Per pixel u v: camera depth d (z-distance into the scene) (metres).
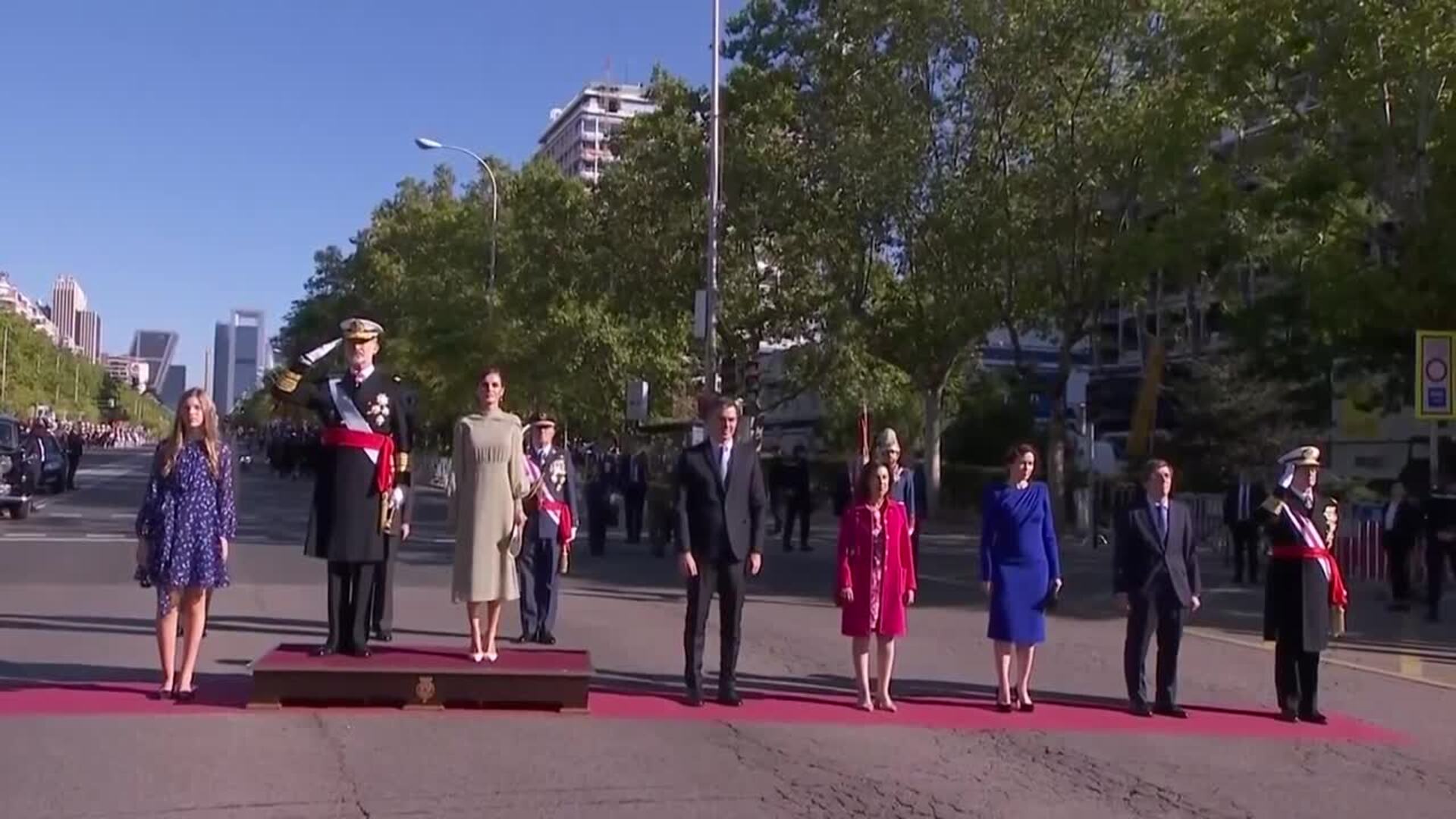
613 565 24.95
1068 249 33.72
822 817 8.00
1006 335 60.91
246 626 14.74
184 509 10.32
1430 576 20.11
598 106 178.62
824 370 42.94
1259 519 11.95
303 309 82.75
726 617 11.27
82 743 9.05
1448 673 15.19
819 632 16.16
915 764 9.48
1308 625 11.62
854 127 38.00
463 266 53.09
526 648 12.34
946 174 34.94
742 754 9.52
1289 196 24.64
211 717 9.93
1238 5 24.56
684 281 43.88
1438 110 22.36
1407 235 23.27
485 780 8.49
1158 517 11.77
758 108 41.00
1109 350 59.75
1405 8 22.55
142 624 14.56
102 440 138.00
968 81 34.16
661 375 46.28
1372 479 38.38
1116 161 31.03
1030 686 13.02
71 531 28.17
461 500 11.21
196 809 7.67
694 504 11.23
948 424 56.38
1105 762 9.81
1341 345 28.22
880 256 41.66
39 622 14.50
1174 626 11.74
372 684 10.41
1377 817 8.59
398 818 7.61
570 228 48.03
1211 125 25.91
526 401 48.94
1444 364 20.36
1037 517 11.59
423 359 52.41
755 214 42.00
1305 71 24.33
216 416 10.52
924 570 26.50
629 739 9.79
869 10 35.50
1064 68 33.03
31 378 108.62
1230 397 40.44
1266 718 11.88
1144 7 31.42
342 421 10.81
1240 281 33.41
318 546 10.83
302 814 7.64
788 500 29.39
